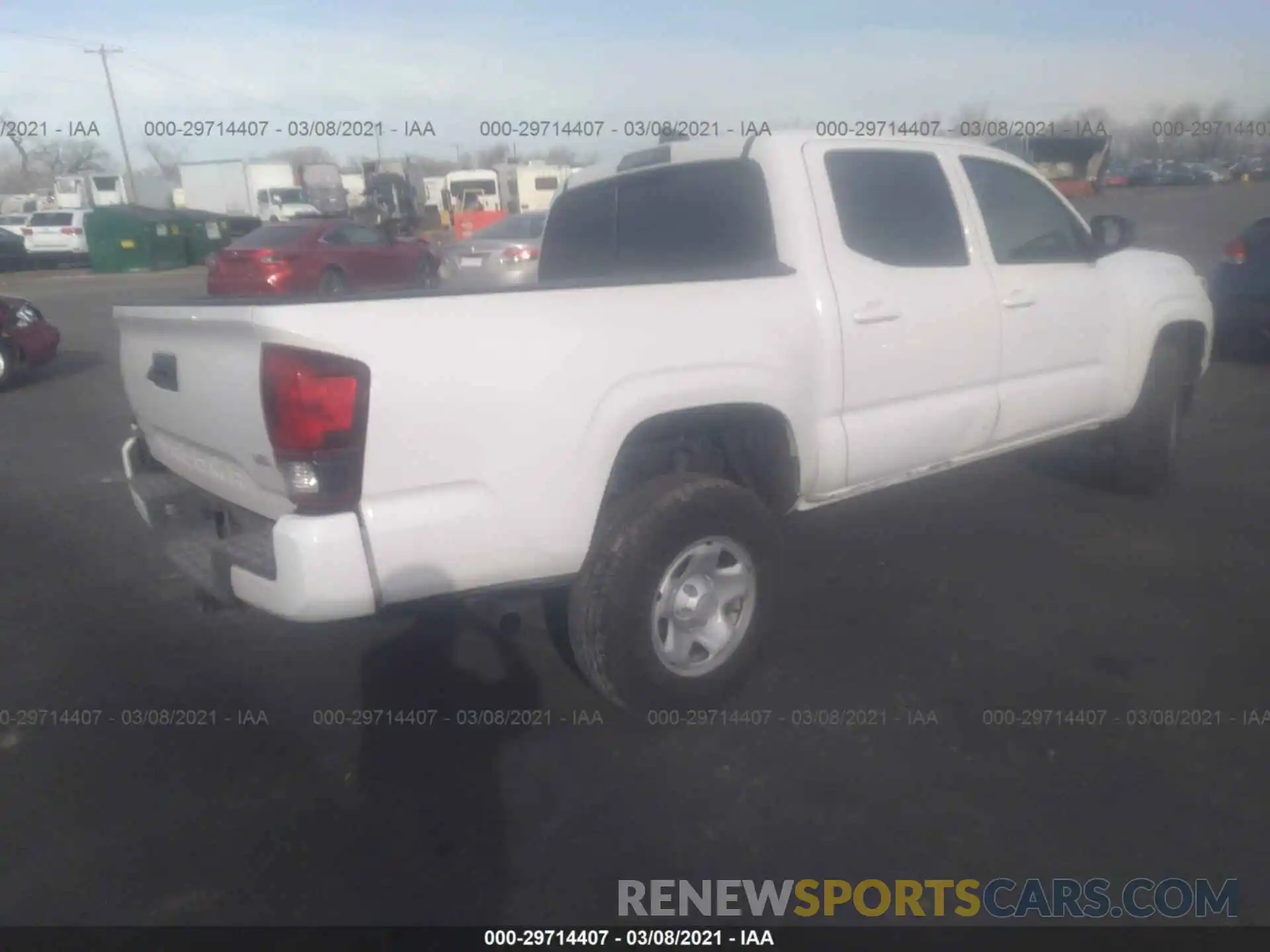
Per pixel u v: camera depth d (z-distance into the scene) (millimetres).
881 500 6090
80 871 3068
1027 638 4324
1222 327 10156
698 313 3654
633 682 3578
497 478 3240
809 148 4176
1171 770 3414
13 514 6367
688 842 3146
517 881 3004
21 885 3010
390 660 4324
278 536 3018
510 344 3225
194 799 3402
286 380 2941
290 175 33219
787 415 3908
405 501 3107
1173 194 34219
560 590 3844
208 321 3182
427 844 3168
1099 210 26656
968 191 4703
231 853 3139
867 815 3242
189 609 4883
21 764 3600
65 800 3402
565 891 2959
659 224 4719
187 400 3510
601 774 3484
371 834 3215
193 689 4121
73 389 10828
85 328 15906
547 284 3502
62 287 24234
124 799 3406
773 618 3934
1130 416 5734
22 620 4777
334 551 2994
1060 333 5066
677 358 3578
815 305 3994
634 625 3525
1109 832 3135
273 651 4441
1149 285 5574
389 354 3023
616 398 3438
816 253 4062
